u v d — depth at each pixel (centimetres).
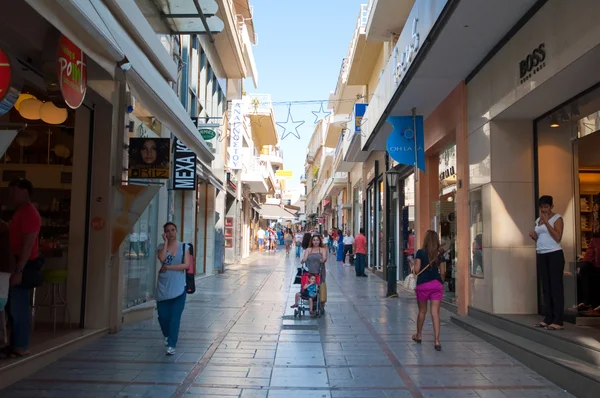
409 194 1631
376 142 1506
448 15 730
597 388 505
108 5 679
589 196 838
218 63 2092
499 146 871
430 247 783
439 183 1314
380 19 1541
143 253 1042
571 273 796
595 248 780
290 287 1560
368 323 969
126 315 919
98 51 569
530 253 862
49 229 846
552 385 580
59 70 584
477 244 950
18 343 604
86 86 705
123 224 833
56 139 873
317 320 997
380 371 636
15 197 612
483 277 911
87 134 835
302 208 10600
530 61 715
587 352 582
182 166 1327
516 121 873
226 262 2609
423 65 929
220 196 2175
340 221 4219
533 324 747
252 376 611
